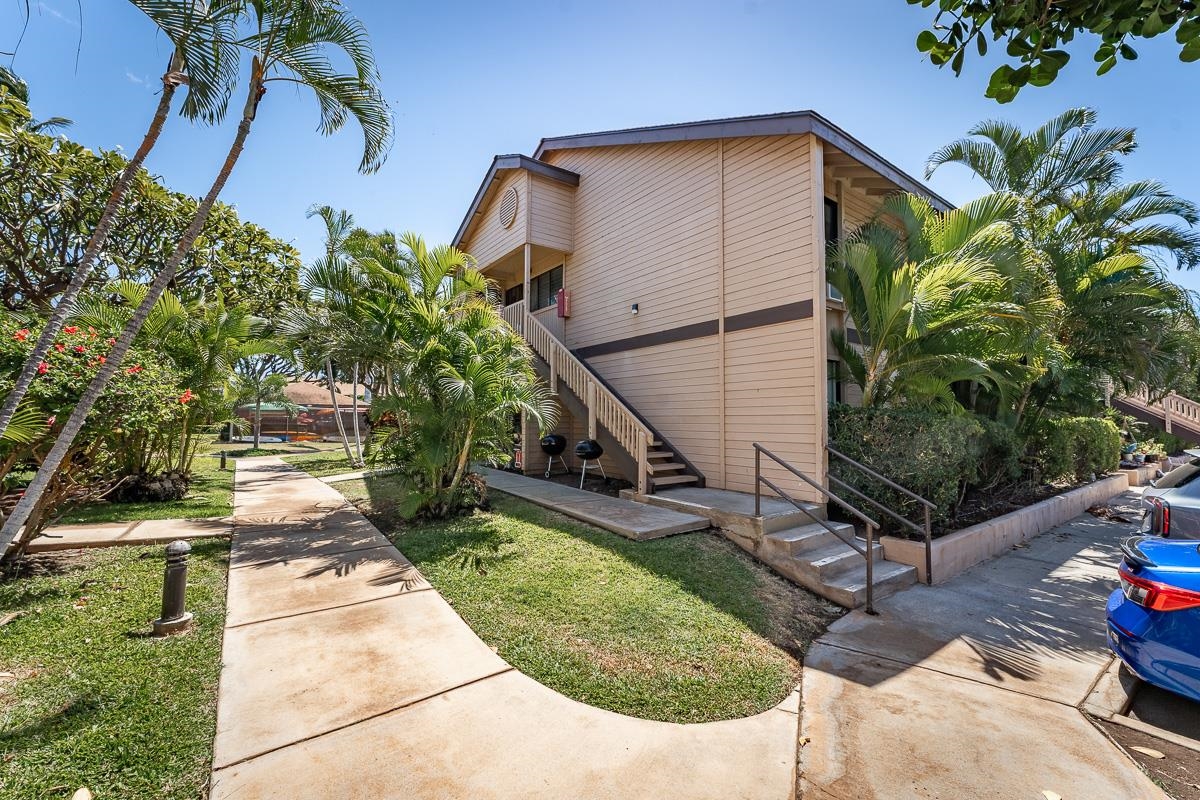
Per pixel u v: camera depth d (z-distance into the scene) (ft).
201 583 14.80
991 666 11.80
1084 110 30.27
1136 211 31.04
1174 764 8.34
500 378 22.63
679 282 30.60
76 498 16.85
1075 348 30.96
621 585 15.10
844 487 20.42
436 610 13.28
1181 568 9.74
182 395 17.47
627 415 27.35
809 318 23.62
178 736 8.13
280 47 13.92
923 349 21.75
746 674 10.98
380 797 7.08
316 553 17.89
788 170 24.89
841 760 8.36
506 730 8.63
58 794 6.84
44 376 13.03
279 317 28.94
